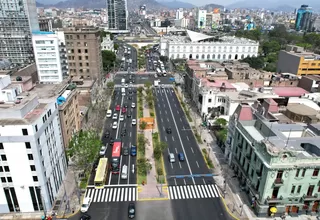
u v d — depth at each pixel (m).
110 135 94.69
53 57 118.06
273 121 70.38
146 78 172.62
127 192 65.69
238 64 162.88
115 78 171.25
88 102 110.00
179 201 63.00
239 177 69.81
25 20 161.25
